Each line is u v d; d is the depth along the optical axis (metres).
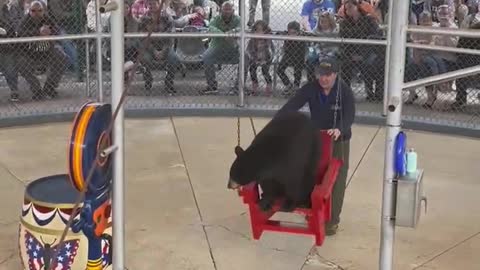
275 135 3.97
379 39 9.25
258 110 9.70
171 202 6.43
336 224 5.66
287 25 9.97
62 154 7.87
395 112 3.37
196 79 10.25
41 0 9.42
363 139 8.61
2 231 5.66
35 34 9.36
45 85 9.81
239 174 3.89
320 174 4.35
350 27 9.30
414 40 9.24
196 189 6.79
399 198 3.40
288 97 9.98
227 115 9.70
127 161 7.62
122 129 3.55
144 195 6.59
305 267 5.14
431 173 7.33
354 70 9.50
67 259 4.23
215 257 5.29
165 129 9.02
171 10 10.30
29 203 4.30
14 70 9.52
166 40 9.82
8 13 9.29
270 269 5.10
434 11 9.58
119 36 3.42
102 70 9.45
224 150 8.11
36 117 9.21
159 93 10.17
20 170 7.25
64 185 4.46
